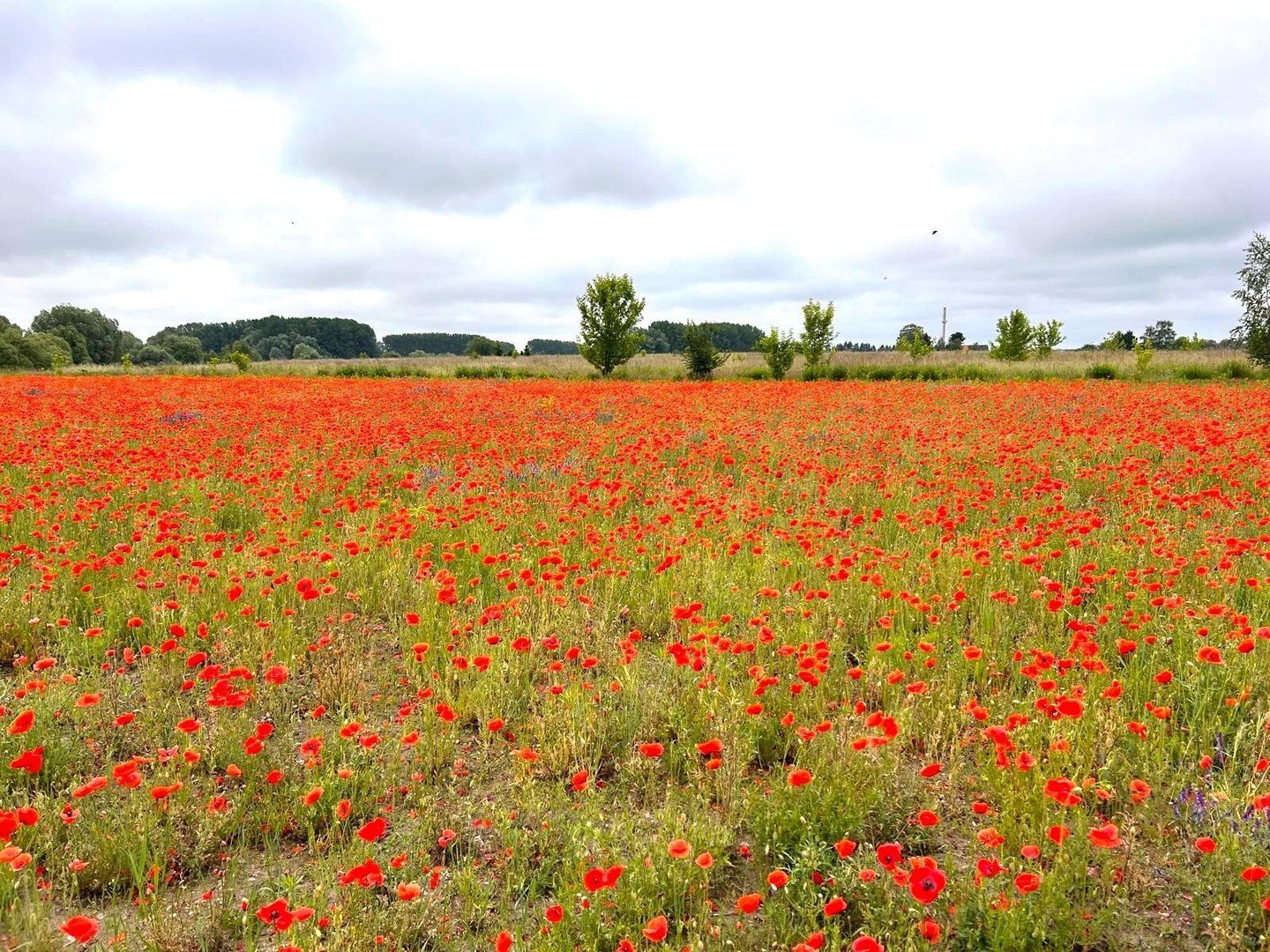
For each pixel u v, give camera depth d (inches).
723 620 193.9
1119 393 919.7
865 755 143.5
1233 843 117.4
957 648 193.6
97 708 169.8
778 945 108.3
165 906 117.3
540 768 154.6
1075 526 277.3
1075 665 175.6
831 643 194.9
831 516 326.0
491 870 126.2
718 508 309.7
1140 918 115.0
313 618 220.1
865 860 127.4
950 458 444.1
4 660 199.3
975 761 155.3
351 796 141.0
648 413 708.0
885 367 1675.7
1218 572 229.5
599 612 225.8
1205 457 406.3
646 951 106.1
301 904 114.7
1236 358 1581.0
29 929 104.6
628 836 130.0
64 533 290.4
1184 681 170.9
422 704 168.2
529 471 420.2
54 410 668.1
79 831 129.8
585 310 1704.0
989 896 110.8
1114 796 133.6
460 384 1301.7
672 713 166.1
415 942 112.3
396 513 295.3
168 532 261.1
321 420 635.5
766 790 143.9
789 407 802.8
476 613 221.5
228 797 143.9
